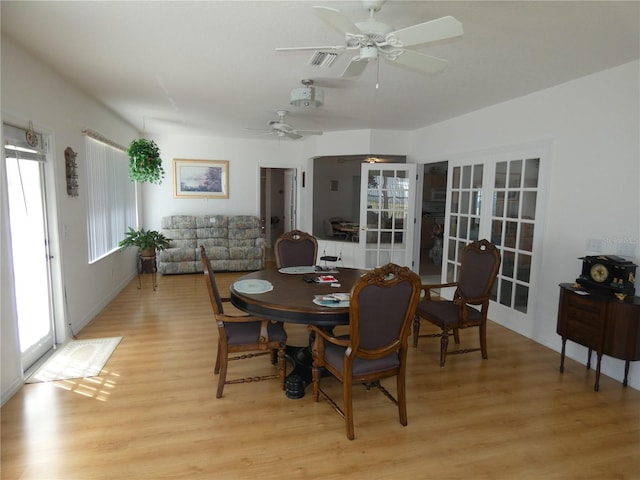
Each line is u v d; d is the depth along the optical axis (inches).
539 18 90.0
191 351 136.9
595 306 114.3
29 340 122.3
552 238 146.3
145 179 218.7
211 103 180.9
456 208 202.8
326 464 81.8
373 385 112.0
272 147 297.3
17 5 87.1
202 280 246.4
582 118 133.6
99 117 182.5
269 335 108.1
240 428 93.4
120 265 219.3
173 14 91.9
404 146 243.9
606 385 118.7
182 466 80.0
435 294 224.4
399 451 86.7
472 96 159.8
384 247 242.7
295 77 139.7
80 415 96.8
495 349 145.9
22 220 118.0
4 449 83.7
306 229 294.4
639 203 117.0
